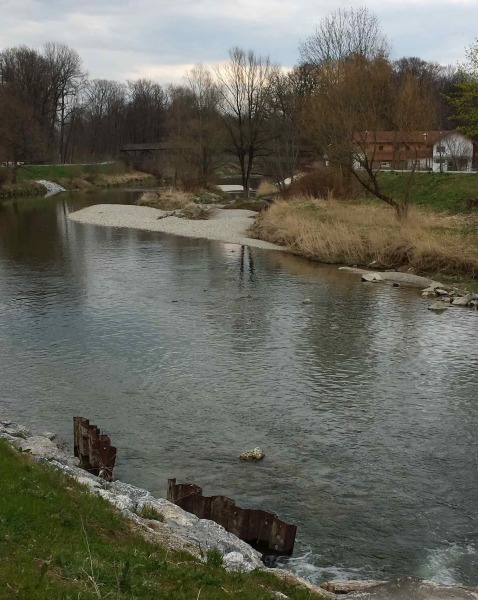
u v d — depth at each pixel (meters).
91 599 6.16
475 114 39.50
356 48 62.09
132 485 12.26
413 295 27.62
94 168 102.81
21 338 21.28
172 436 14.41
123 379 17.72
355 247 35.47
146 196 68.62
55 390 16.92
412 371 18.39
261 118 74.88
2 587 6.06
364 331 22.23
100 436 12.85
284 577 8.70
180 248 40.50
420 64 110.12
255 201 66.44
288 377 17.89
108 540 8.29
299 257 37.47
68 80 115.44
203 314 24.38
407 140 41.19
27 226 51.50
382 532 10.93
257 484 12.44
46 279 30.64
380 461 13.30
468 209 43.38
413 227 36.28
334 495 12.05
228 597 7.21
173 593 6.91
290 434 14.51
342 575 9.80
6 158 80.56
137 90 133.00
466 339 21.30
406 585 8.80
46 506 8.57
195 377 17.89
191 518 10.45
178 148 79.25
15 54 111.12
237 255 37.97
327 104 42.94
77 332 21.97
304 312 24.73
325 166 58.91
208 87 78.38
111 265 34.47
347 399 16.42
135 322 23.20
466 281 29.83
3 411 15.59
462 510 11.56
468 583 9.62
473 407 15.93
